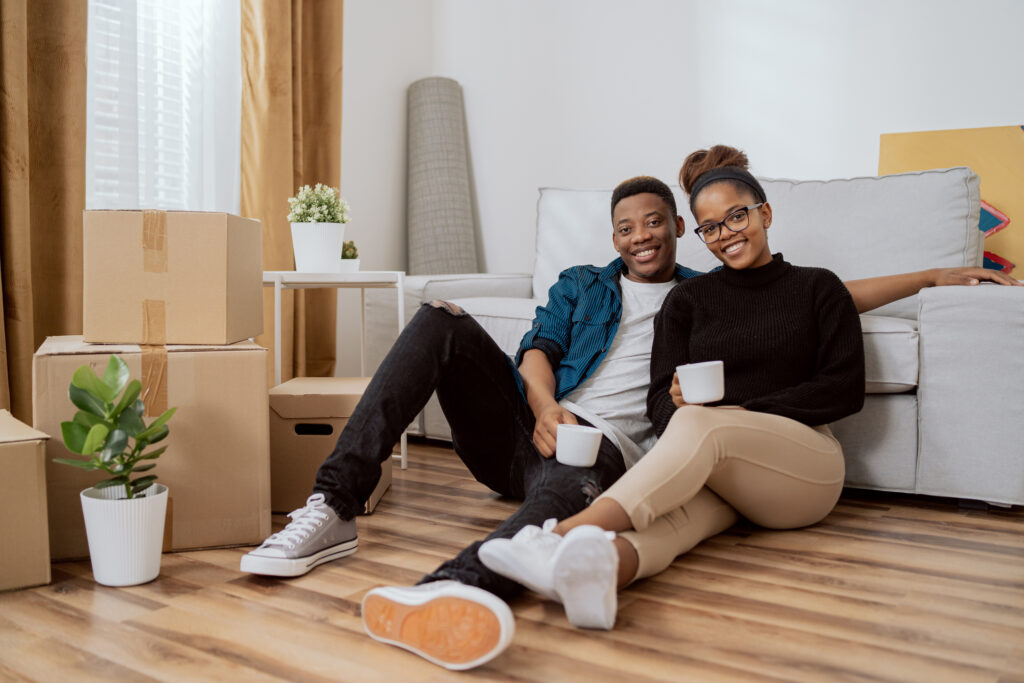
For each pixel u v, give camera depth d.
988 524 1.67
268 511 1.50
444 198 3.43
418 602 1.00
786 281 1.58
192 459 1.46
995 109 2.54
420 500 1.86
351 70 3.29
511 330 2.35
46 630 1.11
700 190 1.60
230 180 2.81
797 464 1.42
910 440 1.82
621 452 1.48
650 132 3.15
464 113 3.60
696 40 3.03
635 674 0.97
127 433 1.27
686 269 1.79
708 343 1.57
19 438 1.27
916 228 2.10
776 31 2.88
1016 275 2.49
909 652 1.03
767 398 1.47
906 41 2.66
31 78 2.10
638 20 3.15
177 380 1.44
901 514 1.76
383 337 2.69
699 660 1.01
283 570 1.29
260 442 1.49
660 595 1.24
